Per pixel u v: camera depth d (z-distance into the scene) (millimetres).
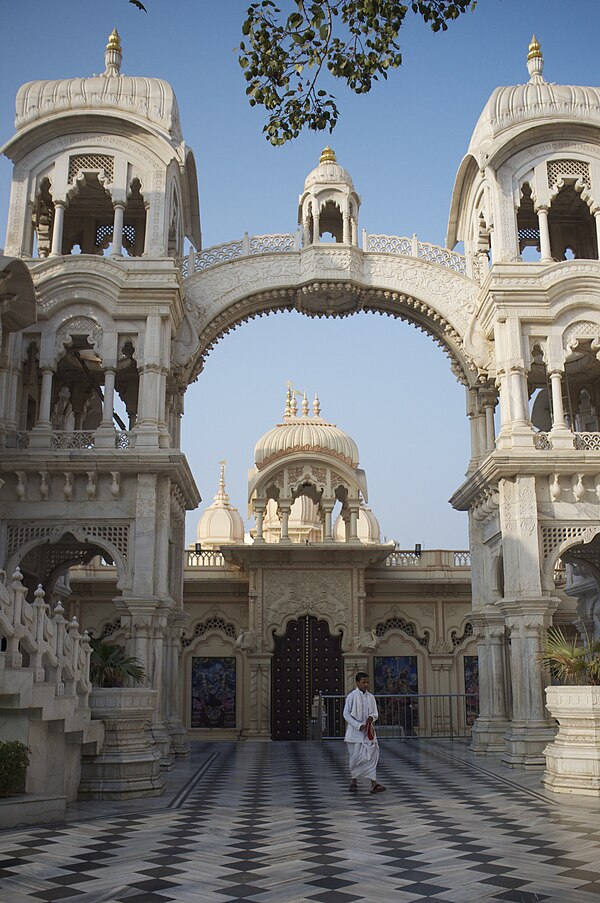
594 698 12445
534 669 16953
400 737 25156
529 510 17734
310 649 27359
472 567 20750
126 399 22219
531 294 18719
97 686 14188
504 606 17469
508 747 16984
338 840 8562
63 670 11367
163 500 17547
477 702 28500
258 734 26328
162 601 16859
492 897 6344
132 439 17672
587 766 12242
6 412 17750
